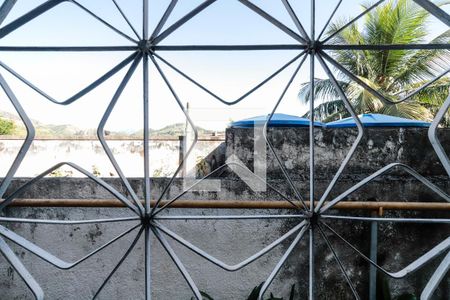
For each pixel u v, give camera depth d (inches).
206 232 84.2
